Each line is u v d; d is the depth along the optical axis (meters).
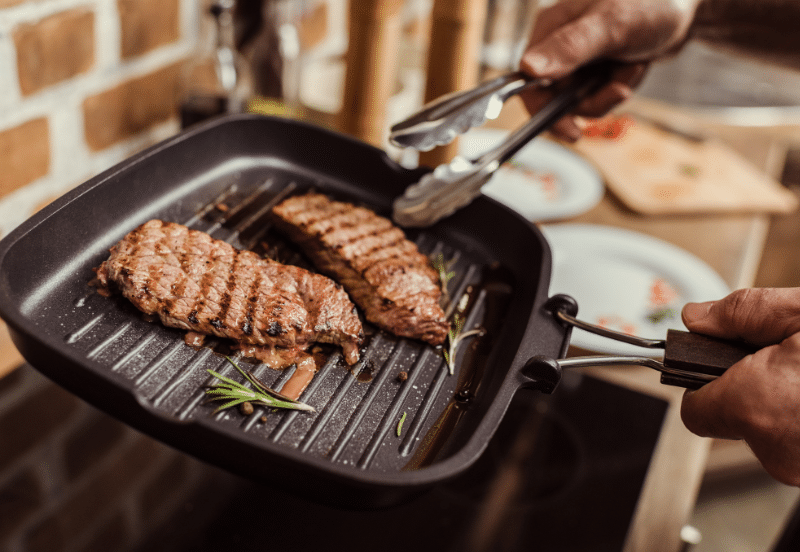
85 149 0.81
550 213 0.94
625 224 0.98
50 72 0.74
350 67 0.84
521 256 0.68
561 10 0.78
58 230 0.59
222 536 0.62
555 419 0.74
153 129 0.89
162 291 0.58
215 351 0.58
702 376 0.55
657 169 1.07
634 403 0.77
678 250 0.92
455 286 0.67
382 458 0.54
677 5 0.77
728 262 0.94
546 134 1.12
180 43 0.90
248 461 0.50
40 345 0.50
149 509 0.63
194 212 0.67
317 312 0.60
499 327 0.64
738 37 0.92
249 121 0.71
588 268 0.89
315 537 0.63
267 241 0.67
